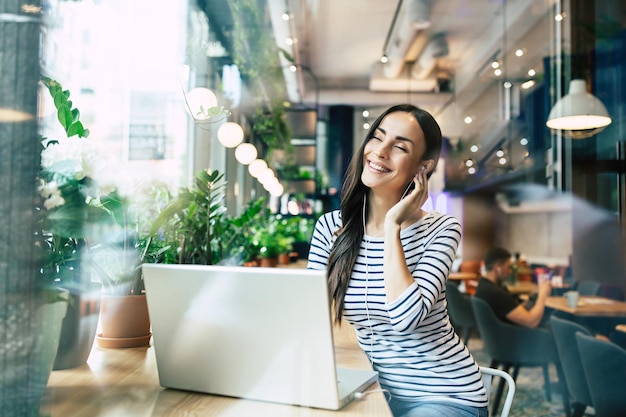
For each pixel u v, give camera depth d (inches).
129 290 54.2
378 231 60.6
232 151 234.2
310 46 353.4
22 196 35.0
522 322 156.1
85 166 42.1
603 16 241.9
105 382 43.4
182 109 97.5
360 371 49.2
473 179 472.7
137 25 77.7
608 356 95.3
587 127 192.4
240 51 250.5
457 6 289.0
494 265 200.2
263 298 39.5
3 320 34.4
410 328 49.8
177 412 38.5
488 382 62.1
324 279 37.7
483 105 434.9
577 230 249.8
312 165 466.9
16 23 35.0
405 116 60.6
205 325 41.7
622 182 241.0
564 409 138.9
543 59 317.7
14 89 34.9
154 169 66.6
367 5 289.1
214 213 79.6
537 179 339.0
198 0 164.2
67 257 41.8
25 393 34.9
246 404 40.4
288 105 425.4
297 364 39.6
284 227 300.4
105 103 63.1
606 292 219.1
